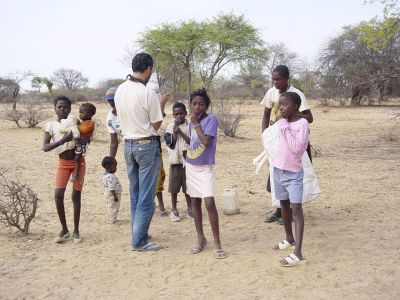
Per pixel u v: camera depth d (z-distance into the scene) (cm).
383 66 1728
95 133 1708
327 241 532
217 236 495
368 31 1574
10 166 1066
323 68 3878
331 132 2017
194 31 3319
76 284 433
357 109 3606
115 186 628
